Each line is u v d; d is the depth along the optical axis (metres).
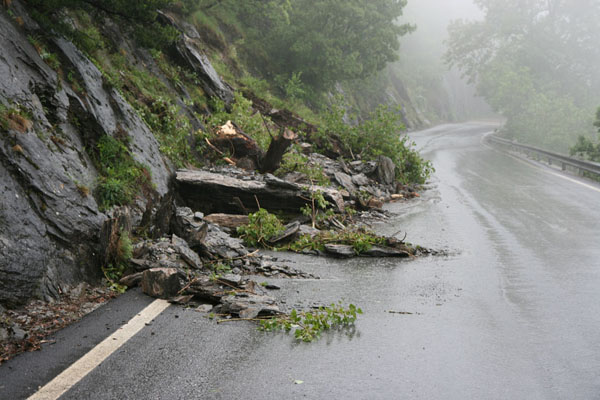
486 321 5.27
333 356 4.31
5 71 6.39
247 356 4.26
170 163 10.26
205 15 25.59
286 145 12.77
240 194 10.11
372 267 7.67
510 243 9.20
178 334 4.70
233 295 5.77
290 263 7.81
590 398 3.64
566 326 5.13
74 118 7.40
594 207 12.97
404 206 13.98
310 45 29.70
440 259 8.16
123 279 6.10
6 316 4.66
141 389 3.60
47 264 5.32
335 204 11.13
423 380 3.89
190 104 14.02
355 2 31.09
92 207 6.43
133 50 13.15
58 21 8.50
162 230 8.01
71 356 4.11
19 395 3.45
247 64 28.09
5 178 5.37
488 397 3.64
